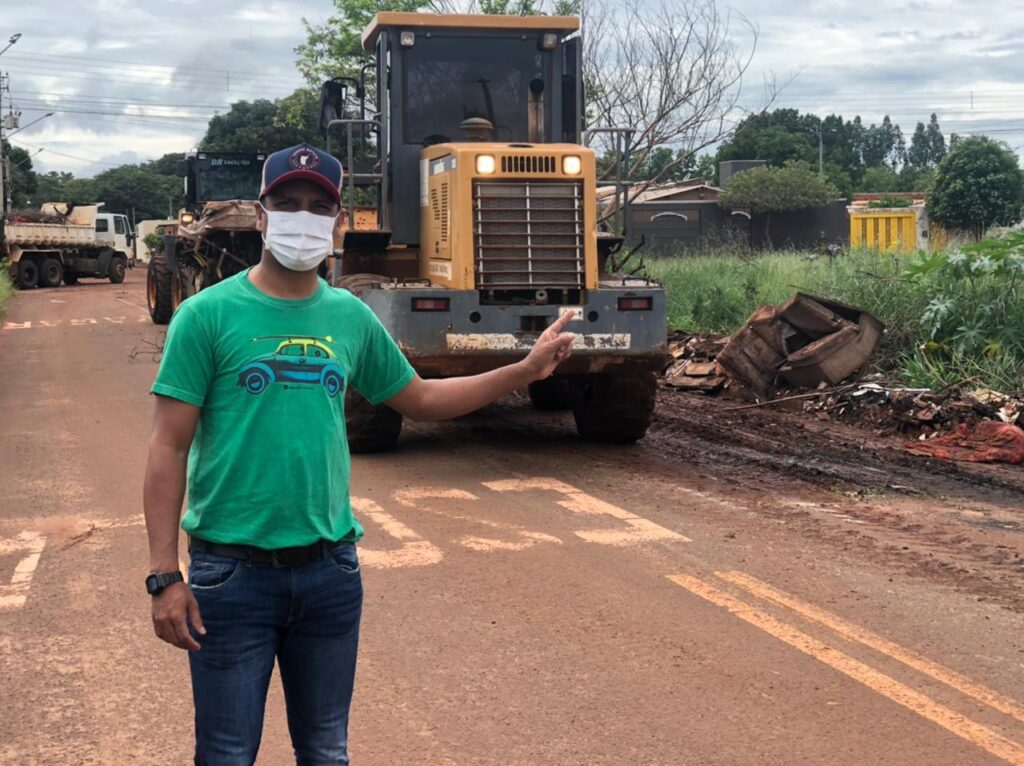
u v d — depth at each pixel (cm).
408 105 1020
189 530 296
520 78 1041
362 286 934
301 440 291
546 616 554
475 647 516
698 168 4759
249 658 294
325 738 307
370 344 315
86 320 2505
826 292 1433
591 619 549
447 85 1027
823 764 404
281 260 290
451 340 897
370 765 407
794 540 684
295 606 296
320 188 289
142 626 551
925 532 705
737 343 1218
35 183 7744
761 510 759
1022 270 1167
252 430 289
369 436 944
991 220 3875
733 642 518
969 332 1162
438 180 951
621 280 973
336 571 300
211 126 5734
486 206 902
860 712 445
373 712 451
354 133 1084
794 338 1216
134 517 759
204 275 2003
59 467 927
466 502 784
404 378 323
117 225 4394
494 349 904
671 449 984
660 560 643
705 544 675
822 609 559
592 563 639
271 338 292
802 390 1188
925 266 1247
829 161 7494
